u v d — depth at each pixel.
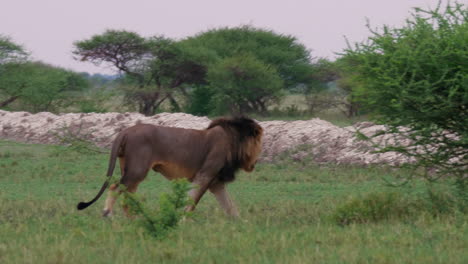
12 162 68.31
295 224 36.22
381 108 37.62
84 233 30.45
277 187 54.31
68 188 52.94
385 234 30.95
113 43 176.62
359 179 57.75
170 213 30.27
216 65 181.25
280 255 25.84
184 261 25.17
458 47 34.25
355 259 24.86
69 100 179.38
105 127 98.31
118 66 184.50
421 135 37.09
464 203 38.28
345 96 183.75
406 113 36.38
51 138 96.25
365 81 38.28
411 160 61.03
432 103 35.62
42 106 175.62
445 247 27.80
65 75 184.25
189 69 189.50
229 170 38.12
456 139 38.66
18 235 30.84
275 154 75.94
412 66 35.06
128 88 178.38
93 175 60.75
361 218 36.50
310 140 76.88
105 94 179.62
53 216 38.50
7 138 102.25
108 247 27.39
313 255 25.62
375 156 66.12
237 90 176.00
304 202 45.56
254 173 62.94
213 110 183.75
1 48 166.75
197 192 37.25
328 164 69.06
